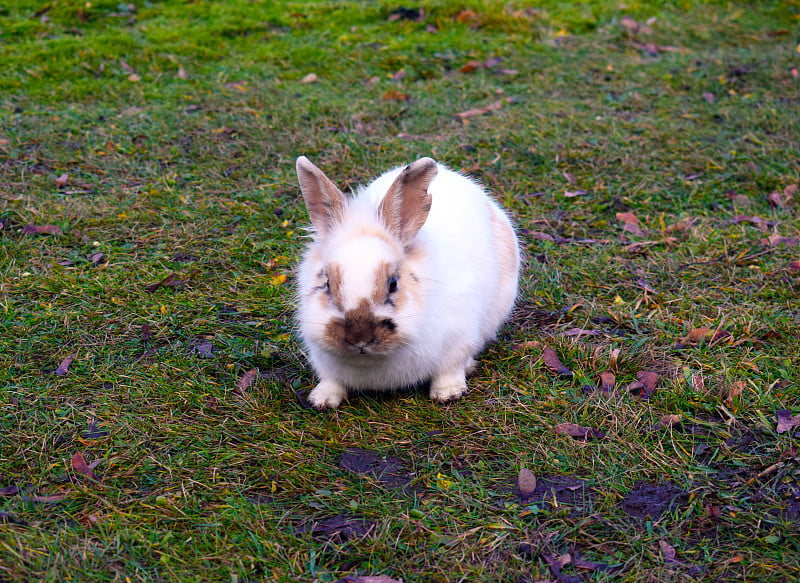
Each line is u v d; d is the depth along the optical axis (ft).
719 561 3.30
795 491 3.51
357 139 5.95
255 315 4.48
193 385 4.01
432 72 7.29
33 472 3.62
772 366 4.05
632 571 3.28
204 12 8.61
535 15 8.48
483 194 4.33
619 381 4.03
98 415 3.85
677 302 4.53
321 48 7.75
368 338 3.57
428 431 3.82
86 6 8.37
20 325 4.32
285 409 3.94
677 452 3.67
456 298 3.87
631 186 5.55
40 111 6.33
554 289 4.64
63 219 5.10
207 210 5.25
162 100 6.64
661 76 7.11
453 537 3.38
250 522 3.43
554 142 5.93
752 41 8.00
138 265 4.78
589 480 3.59
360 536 3.40
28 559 3.27
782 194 5.42
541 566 3.30
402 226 3.78
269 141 5.94
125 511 3.47
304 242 4.98
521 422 3.84
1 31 7.80
